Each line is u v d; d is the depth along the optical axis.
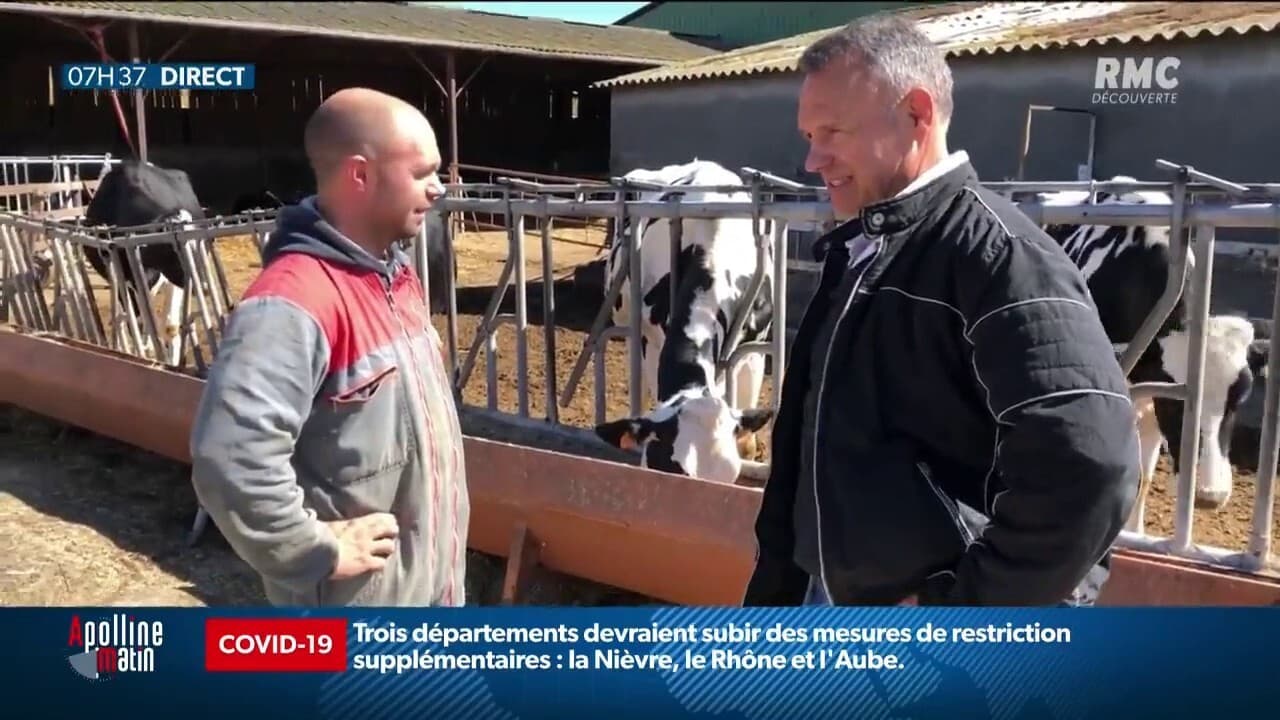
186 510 4.67
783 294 4.00
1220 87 8.03
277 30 15.08
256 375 1.65
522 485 3.64
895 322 1.69
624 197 4.45
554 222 18.27
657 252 5.18
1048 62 9.12
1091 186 3.37
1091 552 1.53
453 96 17.59
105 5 14.33
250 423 1.63
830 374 1.78
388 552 1.84
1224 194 3.25
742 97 12.26
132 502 4.74
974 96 9.74
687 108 13.04
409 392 1.87
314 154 1.80
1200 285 3.04
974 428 1.69
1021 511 1.54
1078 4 12.16
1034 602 1.59
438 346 2.04
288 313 1.69
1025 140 8.35
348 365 1.78
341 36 15.75
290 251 1.77
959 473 1.74
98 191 8.09
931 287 1.65
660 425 3.62
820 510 1.81
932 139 1.70
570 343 8.65
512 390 7.12
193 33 16.70
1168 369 4.40
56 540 4.29
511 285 11.97
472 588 3.86
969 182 1.71
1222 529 4.70
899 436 1.75
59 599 3.80
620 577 3.53
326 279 1.76
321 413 1.79
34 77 18.23
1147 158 8.54
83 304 6.68
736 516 3.17
